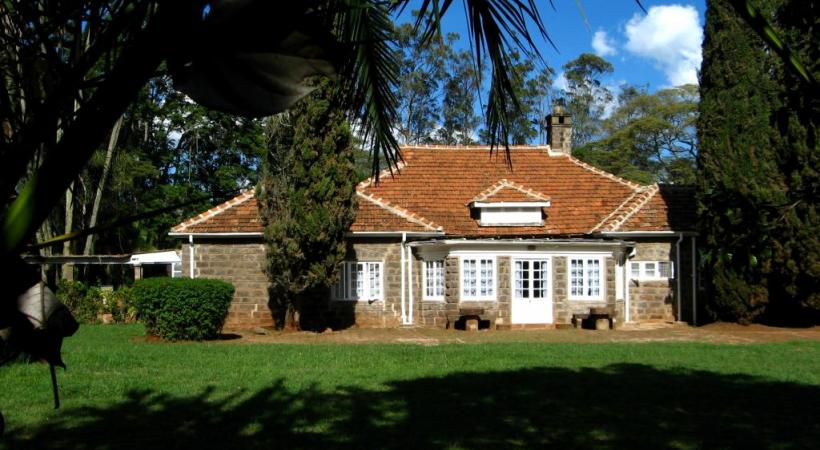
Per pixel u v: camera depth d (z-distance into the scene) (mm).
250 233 21438
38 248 1229
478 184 25984
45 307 1187
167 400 9969
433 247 21797
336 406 9594
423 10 3791
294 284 19609
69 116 1511
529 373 12305
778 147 20438
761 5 15219
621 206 24250
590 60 50562
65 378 11570
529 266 21844
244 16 1113
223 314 18312
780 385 11242
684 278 23141
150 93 1974
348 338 18703
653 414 9172
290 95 1146
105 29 1475
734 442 7816
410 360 13836
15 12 1520
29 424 8570
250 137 31344
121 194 27953
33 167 1616
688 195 24266
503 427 8445
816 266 19781
